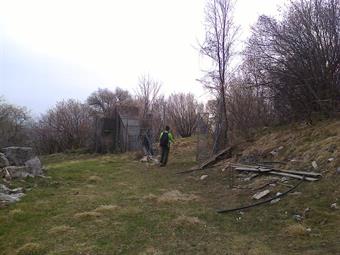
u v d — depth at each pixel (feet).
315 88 43.29
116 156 72.74
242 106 55.21
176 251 20.86
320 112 43.39
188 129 109.09
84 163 59.77
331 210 24.77
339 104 41.57
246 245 21.35
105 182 42.60
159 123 112.16
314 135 38.93
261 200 29.76
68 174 45.93
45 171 45.09
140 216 27.63
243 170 39.70
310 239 21.27
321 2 42.50
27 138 140.97
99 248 21.66
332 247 19.72
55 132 138.00
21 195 33.96
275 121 52.16
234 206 29.55
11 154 41.29
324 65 42.19
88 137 123.85
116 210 29.35
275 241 21.70
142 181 43.45
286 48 44.55
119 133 86.63
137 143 83.35
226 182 38.27
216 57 58.65
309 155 35.09
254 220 25.70
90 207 30.60
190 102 112.16
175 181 42.60
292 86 45.09
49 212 29.27
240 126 54.90
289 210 26.27
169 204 31.14
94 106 174.70
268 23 51.44
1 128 130.00
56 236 23.88
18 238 23.85
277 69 45.75
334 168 30.17
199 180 41.57
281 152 40.40
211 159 49.44
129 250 21.27
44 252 21.39
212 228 24.63
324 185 28.53
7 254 21.54
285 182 31.96
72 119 138.92
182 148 72.49
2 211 29.27
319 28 42.11
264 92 51.01
